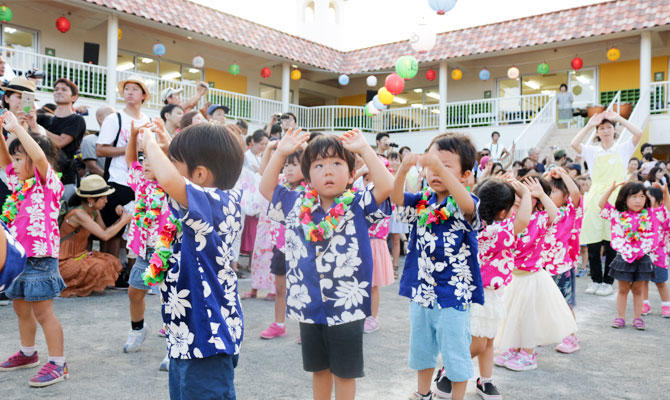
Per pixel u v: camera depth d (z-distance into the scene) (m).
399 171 2.66
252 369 3.49
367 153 2.35
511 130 16.20
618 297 4.95
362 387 3.22
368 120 18.81
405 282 2.89
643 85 14.39
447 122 17.94
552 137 15.57
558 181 4.32
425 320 2.80
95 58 14.22
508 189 3.10
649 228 4.75
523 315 3.68
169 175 1.83
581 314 5.41
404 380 3.35
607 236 6.49
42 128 5.42
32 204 3.16
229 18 16.86
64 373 3.22
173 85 15.27
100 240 6.16
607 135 6.45
